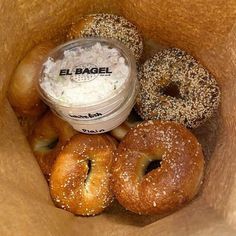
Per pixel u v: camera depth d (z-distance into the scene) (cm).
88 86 29
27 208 26
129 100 30
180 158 29
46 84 30
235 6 27
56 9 31
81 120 30
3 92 30
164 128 30
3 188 26
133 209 29
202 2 28
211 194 28
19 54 31
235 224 24
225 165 28
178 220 27
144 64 33
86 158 30
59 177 30
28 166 30
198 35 31
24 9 29
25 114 33
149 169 31
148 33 34
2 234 23
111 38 32
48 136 33
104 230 29
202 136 33
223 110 31
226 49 30
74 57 31
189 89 32
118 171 30
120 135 32
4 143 29
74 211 30
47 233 25
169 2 30
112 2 33
